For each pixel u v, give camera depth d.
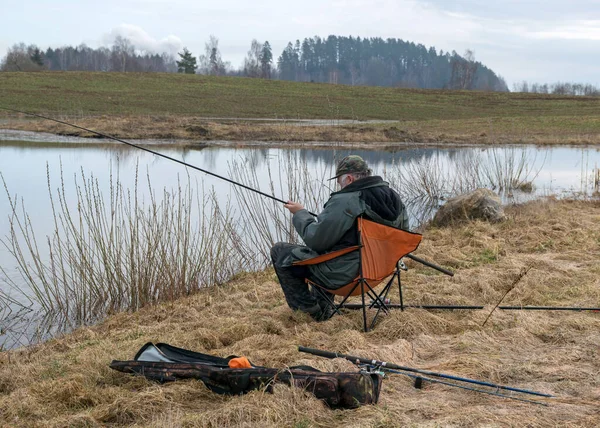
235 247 9.16
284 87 54.69
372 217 5.36
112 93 42.16
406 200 14.82
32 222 11.07
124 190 14.30
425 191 15.63
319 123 35.22
